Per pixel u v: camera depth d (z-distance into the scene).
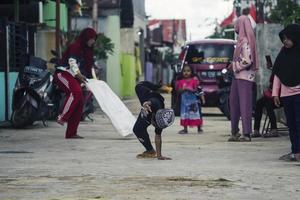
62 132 14.59
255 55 12.79
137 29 51.88
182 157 10.13
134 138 13.21
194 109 14.72
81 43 13.50
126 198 6.86
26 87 15.28
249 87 12.78
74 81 13.20
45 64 15.95
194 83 14.73
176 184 7.66
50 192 7.19
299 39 9.67
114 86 39.00
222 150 11.13
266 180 7.94
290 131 9.77
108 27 38.91
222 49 21.47
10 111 17.14
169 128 16.31
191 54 21.53
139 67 52.62
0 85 16.62
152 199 6.81
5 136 13.59
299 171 8.66
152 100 9.81
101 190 7.29
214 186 7.54
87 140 12.82
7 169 8.81
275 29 21.33
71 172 8.54
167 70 84.25
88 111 18.36
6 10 21.36
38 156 10.21
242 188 7.42
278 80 10.07
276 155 10.44
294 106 9.68
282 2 24.53
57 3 22.17
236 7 37.72
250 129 12.88
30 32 19.38
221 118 20.67
